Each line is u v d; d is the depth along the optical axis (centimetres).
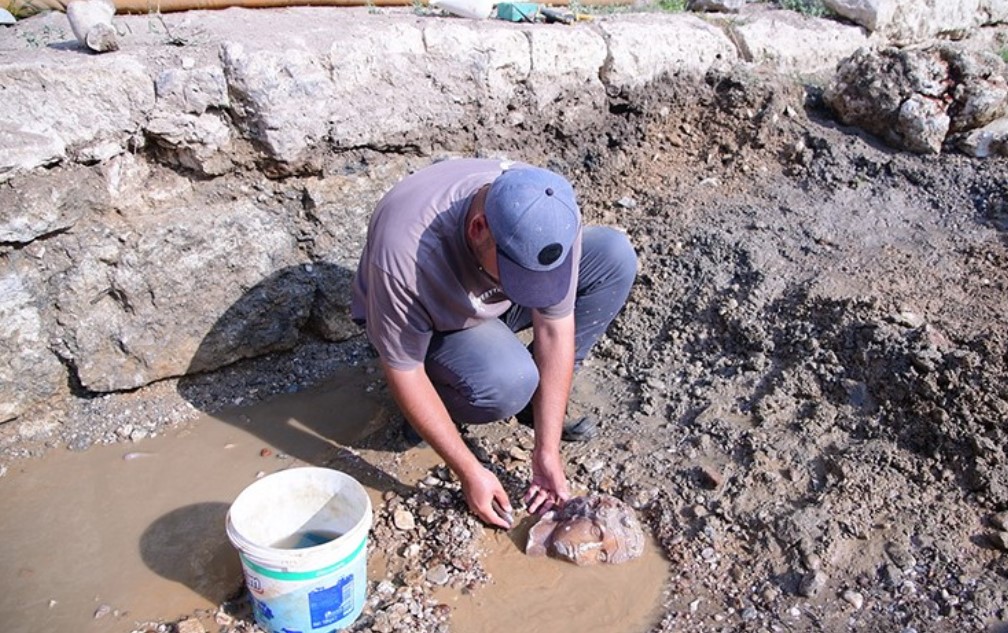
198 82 283
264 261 309
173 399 303
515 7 373
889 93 377
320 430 295
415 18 352
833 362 282
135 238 285
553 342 233
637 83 379
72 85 266
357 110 312
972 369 259
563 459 275
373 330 221
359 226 325
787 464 260
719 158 387
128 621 224
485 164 231
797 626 220
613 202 372
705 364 306
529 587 234
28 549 246
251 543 202
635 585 235
